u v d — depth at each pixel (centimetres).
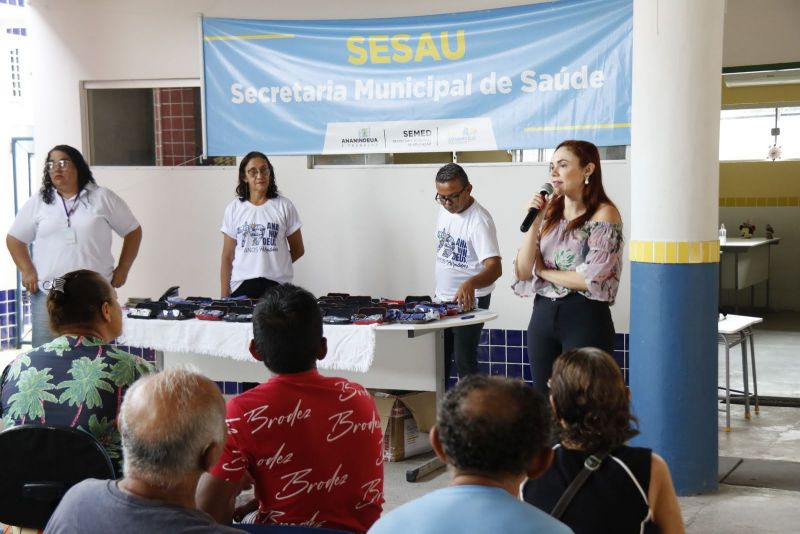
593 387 212
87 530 179
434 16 579
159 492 181
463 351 497
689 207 430
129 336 489
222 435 188
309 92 609
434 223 593
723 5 427
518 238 579
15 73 838
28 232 568
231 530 179
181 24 632
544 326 400
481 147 579
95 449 241
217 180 636
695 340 437
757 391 653
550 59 557
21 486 243
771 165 1162
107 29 647
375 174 602
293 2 610
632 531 206
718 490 456
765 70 603
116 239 656
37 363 264
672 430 442
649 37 430
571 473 211
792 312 1135
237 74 622
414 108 589
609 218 386
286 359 241
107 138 663
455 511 157
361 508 247
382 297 609
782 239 1159
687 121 427
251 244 551
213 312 484
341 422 242
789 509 429
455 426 164
